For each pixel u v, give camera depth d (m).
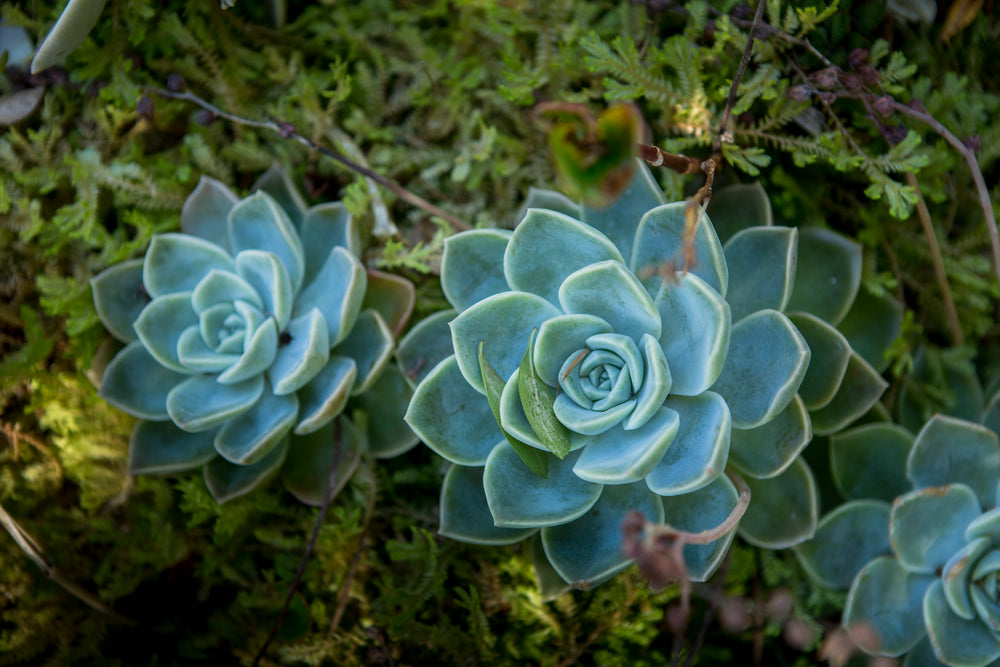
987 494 0.43
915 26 0.46
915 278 0.46
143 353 0.45
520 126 0.47
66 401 0.47
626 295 0.41
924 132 0.45
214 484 0.44
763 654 0.46
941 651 0.42
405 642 0.46
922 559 0.43
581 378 0.42
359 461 0.45
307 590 0.47
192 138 0.47
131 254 0.47
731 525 0.40
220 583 0.48
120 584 0.47
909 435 0.44
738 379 0.41
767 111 0.45
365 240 0.47
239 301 0.44
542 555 0.43
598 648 0.46
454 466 0.43
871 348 0.45
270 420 0.44
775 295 0.42
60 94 0.47
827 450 0.45
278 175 0.46
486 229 0.43
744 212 0.44
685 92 0.44
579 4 0.46
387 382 0.45
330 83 0.48
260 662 0.47
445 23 0.48
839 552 0.44
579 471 0.40
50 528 0.48
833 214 0.46
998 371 0.46
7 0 0.47
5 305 0.47
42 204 0.47
